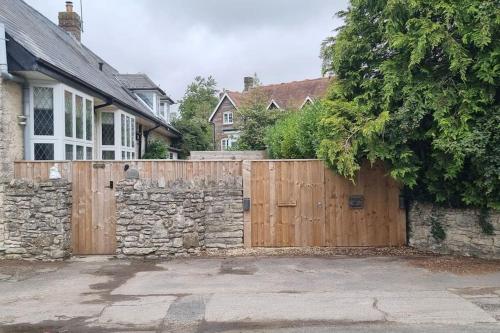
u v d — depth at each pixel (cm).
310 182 1023
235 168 1026
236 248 1012
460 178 891
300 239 1023
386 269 822
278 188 1023
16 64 925
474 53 831
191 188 980
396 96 873
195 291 693
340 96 970
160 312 592
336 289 694
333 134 900
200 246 984
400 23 870
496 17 773
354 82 959
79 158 1196
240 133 2527
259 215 1022
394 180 1020
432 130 848
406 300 629
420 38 805
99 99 1389
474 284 711
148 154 2105
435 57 885
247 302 630
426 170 928
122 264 896
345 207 1023
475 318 553
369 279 752
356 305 610
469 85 832
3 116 927
